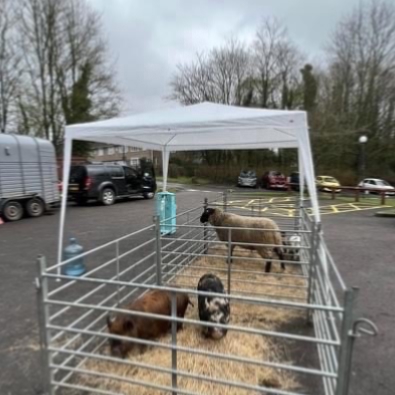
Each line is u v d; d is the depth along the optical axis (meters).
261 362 2.29
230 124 4.55
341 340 1.97
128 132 4.95
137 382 2.55
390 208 15.59
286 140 7.68
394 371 3.13
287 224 9.73
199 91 38.38
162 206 8.78
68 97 23.97
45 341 2.56
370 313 4.36
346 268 6.30
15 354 3.43
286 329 3.85
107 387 2.86
